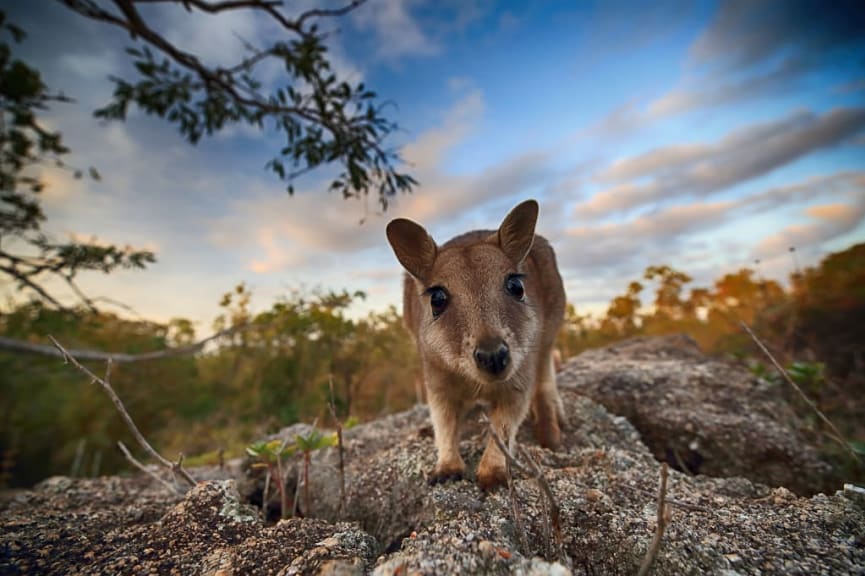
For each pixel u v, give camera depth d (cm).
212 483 20
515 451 23
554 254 35
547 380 30
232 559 14
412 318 31
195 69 53
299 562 13
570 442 29
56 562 15
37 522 19
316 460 30
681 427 32
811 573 13
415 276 25
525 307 23
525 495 18
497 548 13
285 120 54
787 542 15
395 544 21
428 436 29
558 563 12
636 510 17
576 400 36
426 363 25
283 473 27
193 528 17
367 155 50
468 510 18
